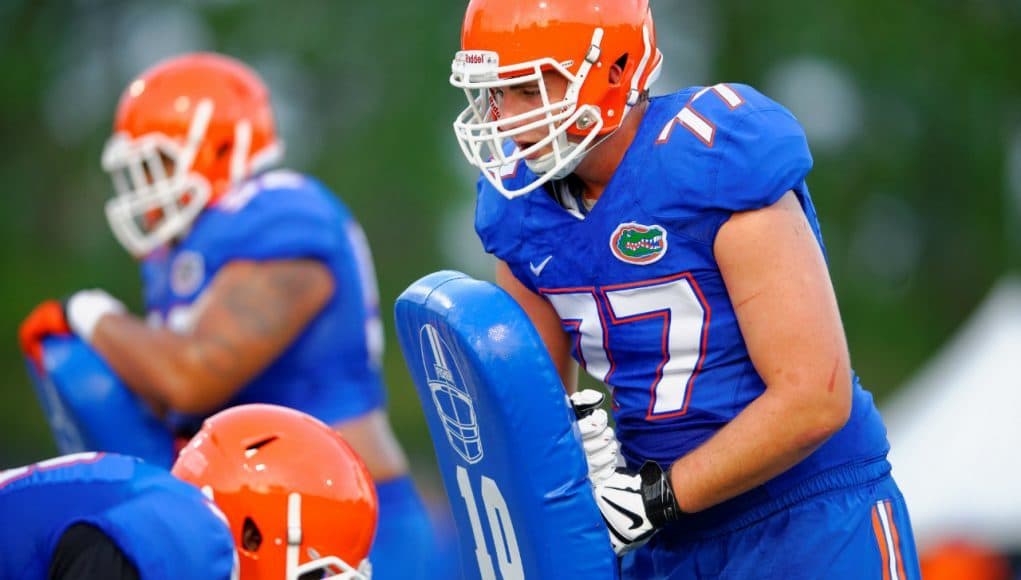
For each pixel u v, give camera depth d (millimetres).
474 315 9156
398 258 45969
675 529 9867
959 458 19609
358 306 14016
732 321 9219
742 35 47219
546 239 9516
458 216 46938
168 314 14195
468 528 9984
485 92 9422
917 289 48656
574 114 8930
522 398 9086
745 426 8914
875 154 47375
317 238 13648
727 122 8953
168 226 14047
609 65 8977
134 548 7309
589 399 9547
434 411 9977
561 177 9242
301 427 8984
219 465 8750
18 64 49500
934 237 48844
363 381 14133
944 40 47281
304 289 13547
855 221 47688
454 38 46562
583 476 9289
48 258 48750
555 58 8898
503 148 9984
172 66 14469
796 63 47344
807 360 8750
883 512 9508
